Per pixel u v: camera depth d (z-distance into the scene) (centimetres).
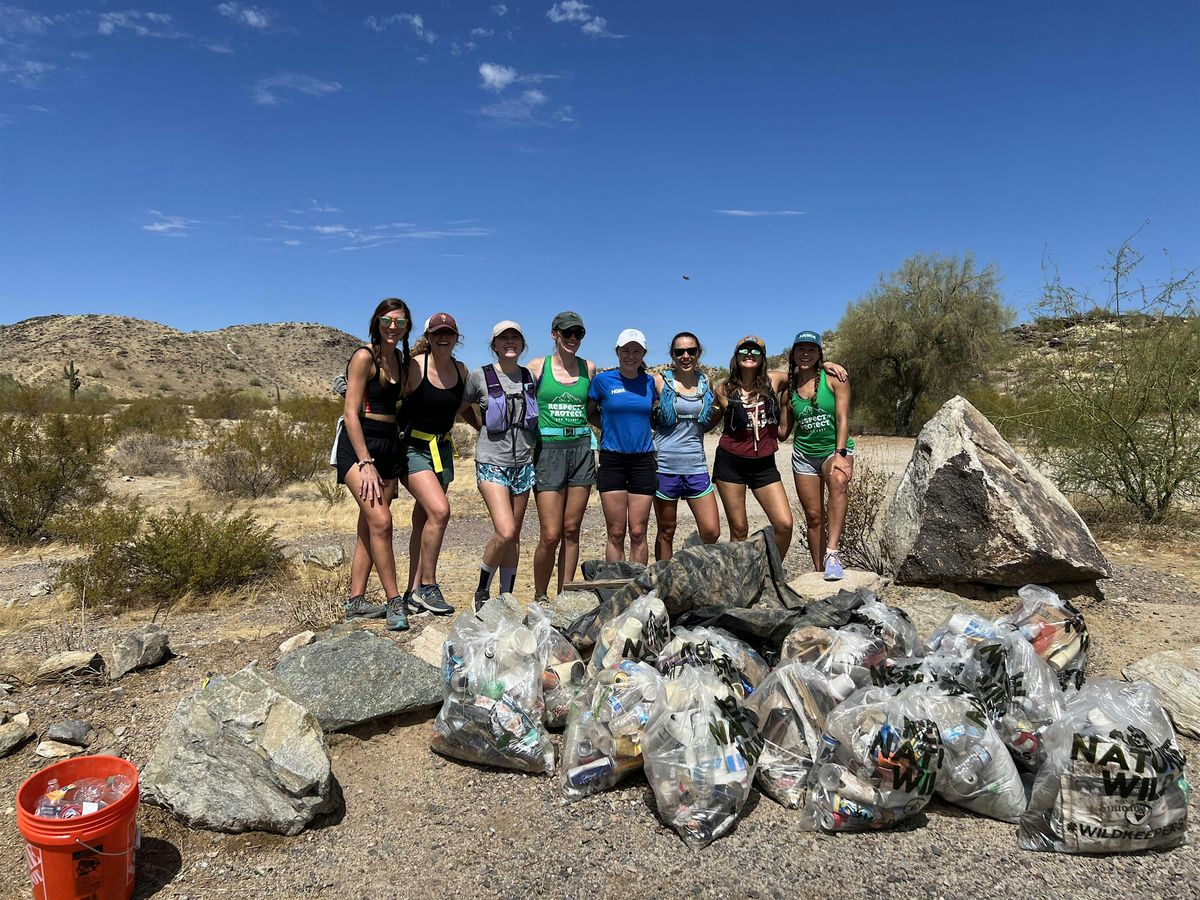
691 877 299
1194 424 892
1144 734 318
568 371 534
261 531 1006
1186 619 555
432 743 394
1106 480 936
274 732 344
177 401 4684
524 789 364
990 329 3002
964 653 396
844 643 388
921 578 604
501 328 506
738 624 432
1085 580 596
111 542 739
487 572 528
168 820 340
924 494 609
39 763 389
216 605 718
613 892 292
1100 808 307
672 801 324
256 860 319
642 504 557
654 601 421
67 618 680
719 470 590
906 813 326
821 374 597
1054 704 368
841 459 589
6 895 297
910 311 3103
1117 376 937
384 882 303
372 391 500
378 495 495
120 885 285
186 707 362
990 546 571
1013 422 1021
